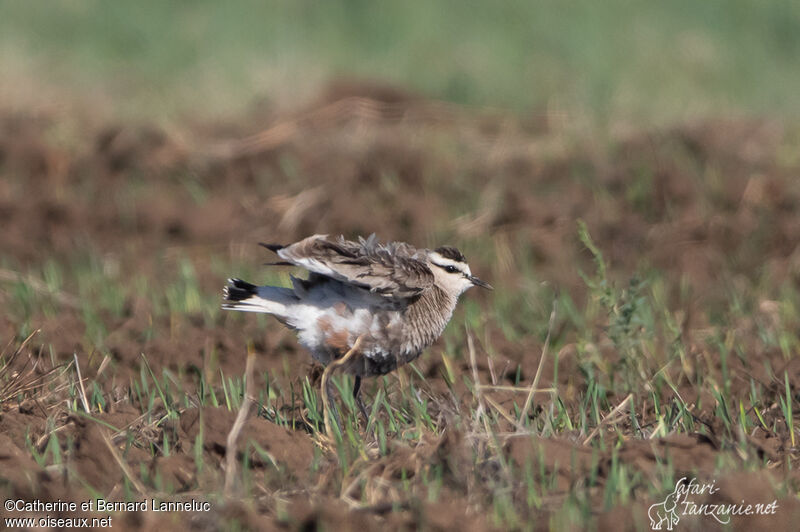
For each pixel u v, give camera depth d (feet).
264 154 62.49
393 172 59.06
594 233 52.11
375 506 23.54
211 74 81.97
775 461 26.63
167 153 62.54
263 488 25.05
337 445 26.81
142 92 78.02
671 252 50.14
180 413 30.30
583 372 34.06
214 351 37.04
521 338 40.16
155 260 50.39
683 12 95.91
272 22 94.48
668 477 24.47
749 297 44.70
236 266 48.98
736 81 82.07
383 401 30.50
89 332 38.86
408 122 70.38
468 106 74.49
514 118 71.15
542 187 58.18
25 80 77.87
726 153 60.85
